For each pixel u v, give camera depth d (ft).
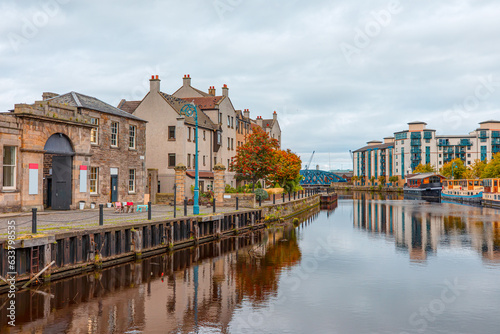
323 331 36.73
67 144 90.94
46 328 36.06
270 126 246.47
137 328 36.50
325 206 216.13
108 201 107.65
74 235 53.67
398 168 471.62
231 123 181.88
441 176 320.50
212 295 47.26
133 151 119.55
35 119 80.74
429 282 54.29
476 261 68.08
